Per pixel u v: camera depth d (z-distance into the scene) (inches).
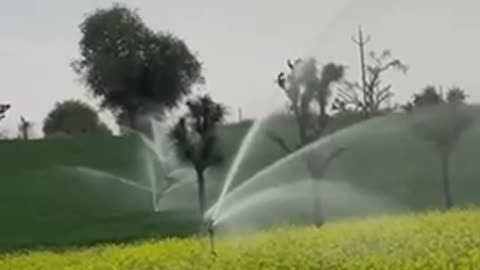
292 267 787.4
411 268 714.8
